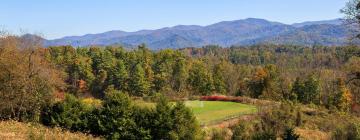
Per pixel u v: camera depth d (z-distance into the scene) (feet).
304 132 160.76
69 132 125.59
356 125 118.32
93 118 133.80
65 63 431.84
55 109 139.03
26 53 154.51
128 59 467.93
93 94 433.89
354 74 107.45
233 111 199.93
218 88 425.69
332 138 122.93
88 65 438.40
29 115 143.33
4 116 143.95
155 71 454.81
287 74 476.95
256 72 399.03
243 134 118.52
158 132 123.95
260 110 159.74
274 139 114.52
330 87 366.84
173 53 472.85
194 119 122.72
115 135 126.72
